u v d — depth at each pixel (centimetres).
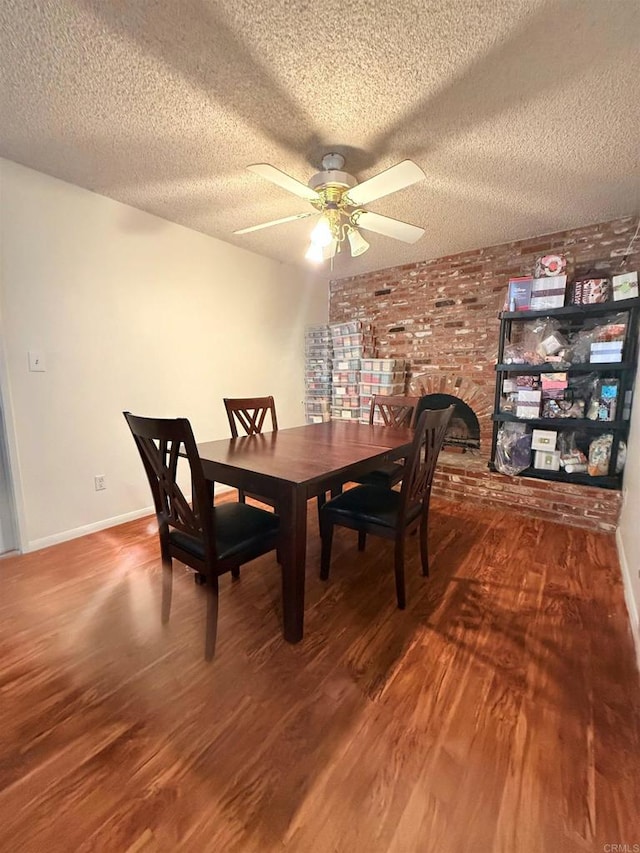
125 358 266
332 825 94
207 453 188
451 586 196
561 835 92
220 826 94
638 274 256
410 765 108
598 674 140
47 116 165
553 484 276
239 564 152
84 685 135
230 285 335
